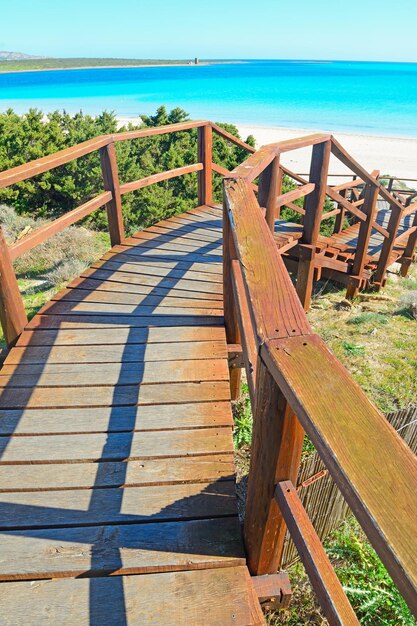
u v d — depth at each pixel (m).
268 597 1.46
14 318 2.72
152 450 1.93
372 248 7.00
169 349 2.64
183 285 3.50
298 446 1.17
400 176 23.03
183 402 2.21
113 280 3.60
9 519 1.64
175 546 1.52
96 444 1.97
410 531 0.59
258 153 3.03
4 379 2.38
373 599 2.16
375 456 0.70
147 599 1.38
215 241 4.55
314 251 4.52
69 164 8.26
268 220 3.58
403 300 5.55
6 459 1.89
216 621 1.33
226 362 2.51
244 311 2.10
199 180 5.76
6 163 8.26
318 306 5.38
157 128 4.32
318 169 4.14
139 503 1.69
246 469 2.87
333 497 2.48
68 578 1.45
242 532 1.57
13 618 1.34
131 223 8.54
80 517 1.64
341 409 0.80
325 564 1.08
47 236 2.96
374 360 4.13
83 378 2.38
